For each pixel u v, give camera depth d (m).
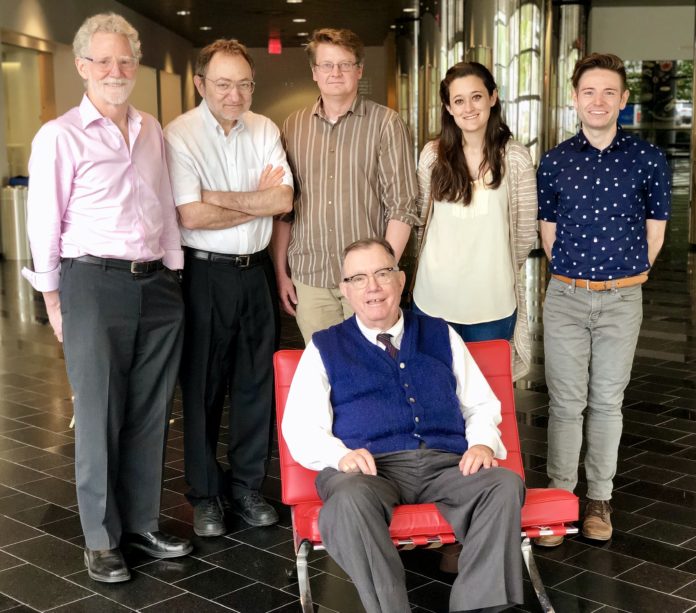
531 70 12.70
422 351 3.26
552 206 3.87
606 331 3.74
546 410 5.85
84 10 16.02
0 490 4.55
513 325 4.07
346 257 3.22
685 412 5.73
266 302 3.99
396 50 18.69
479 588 2.83
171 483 4.63
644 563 3.64
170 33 21.12
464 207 3.88
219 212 3.75
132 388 3.65
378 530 2.78
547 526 3.01
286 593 3.43
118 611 3.30
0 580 3.56
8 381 6.70
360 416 3.16
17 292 10.65
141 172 3.50
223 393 4.05
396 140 4.03
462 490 2.92
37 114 15.58
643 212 3.70
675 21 17.53
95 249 3.43
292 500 3.29
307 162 4.10
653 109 20.17
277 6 17.09
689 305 9.26
